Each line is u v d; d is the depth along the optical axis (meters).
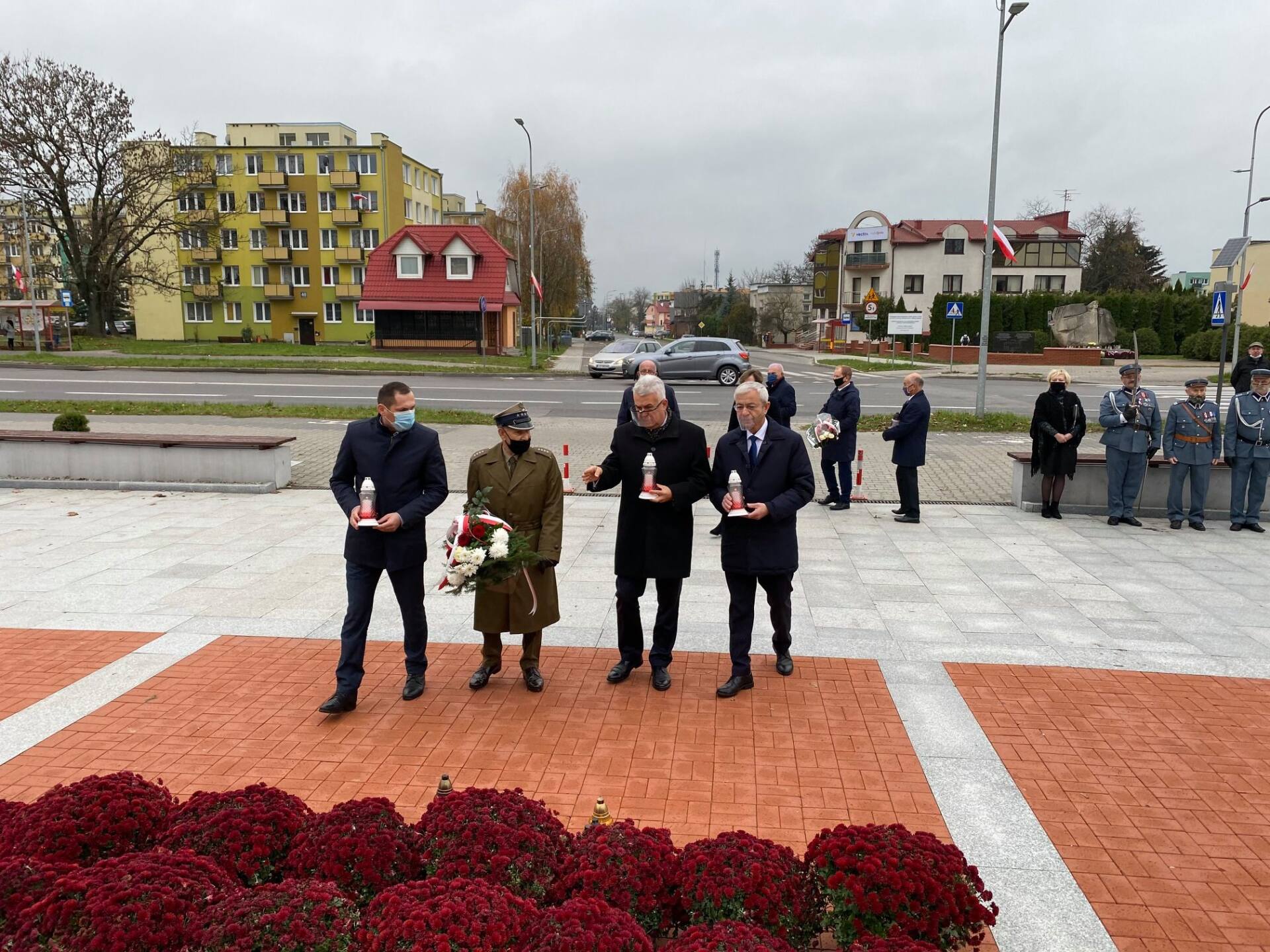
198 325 65.44
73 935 2.42
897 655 6.03
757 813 4.00
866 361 45.12
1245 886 3.50
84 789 3.14
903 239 64.69
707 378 31.95
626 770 4.41
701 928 2.52
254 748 4.62
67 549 8.73
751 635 5.84
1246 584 7.74
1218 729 4.90
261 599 7.18
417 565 5.21
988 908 3.25
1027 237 64.38
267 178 62.47
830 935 3.08
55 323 45.41
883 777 4.36
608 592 7.50
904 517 10.33
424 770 4.39
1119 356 46.03
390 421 5.08
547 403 24.52
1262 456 9.58
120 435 12.30
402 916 2.49
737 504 5.03
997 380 34.19
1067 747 4.69
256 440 11.77
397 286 48.09
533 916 2.58
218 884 2.72
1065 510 10.84
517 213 64.56
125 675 5.59
